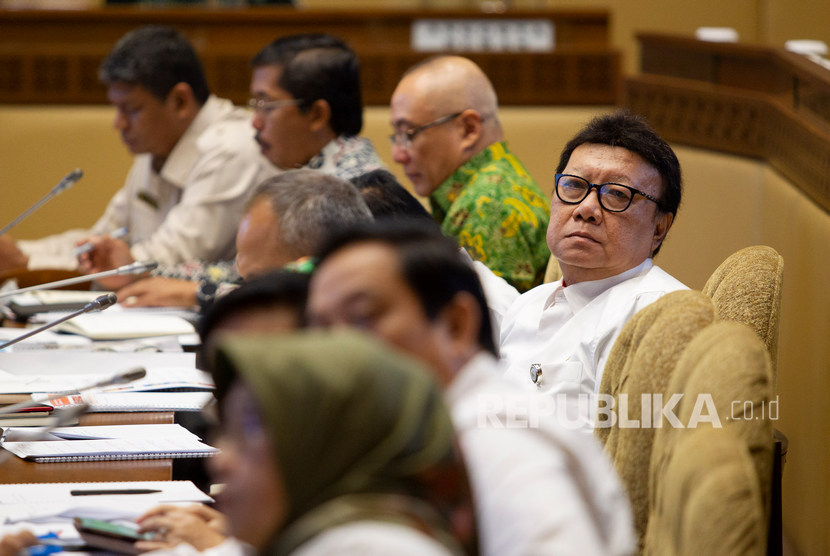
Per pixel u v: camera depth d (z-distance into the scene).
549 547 2.73
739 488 3.58
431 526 2.34
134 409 6.32
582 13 15.53
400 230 3.18
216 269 10.71
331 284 3.09
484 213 8.54
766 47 10.86
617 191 6.21
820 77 9.07
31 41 15.58
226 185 11.45
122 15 15.53
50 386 6.82
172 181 11.98
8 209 15.65
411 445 2.37
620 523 3.18
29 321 9.23
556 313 6.48
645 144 6.29
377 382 2.39
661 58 13.24
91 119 15.66
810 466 8.45
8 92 15.62
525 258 8.53
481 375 3.20
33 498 4.66
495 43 15.58
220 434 2.62
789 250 9.48
